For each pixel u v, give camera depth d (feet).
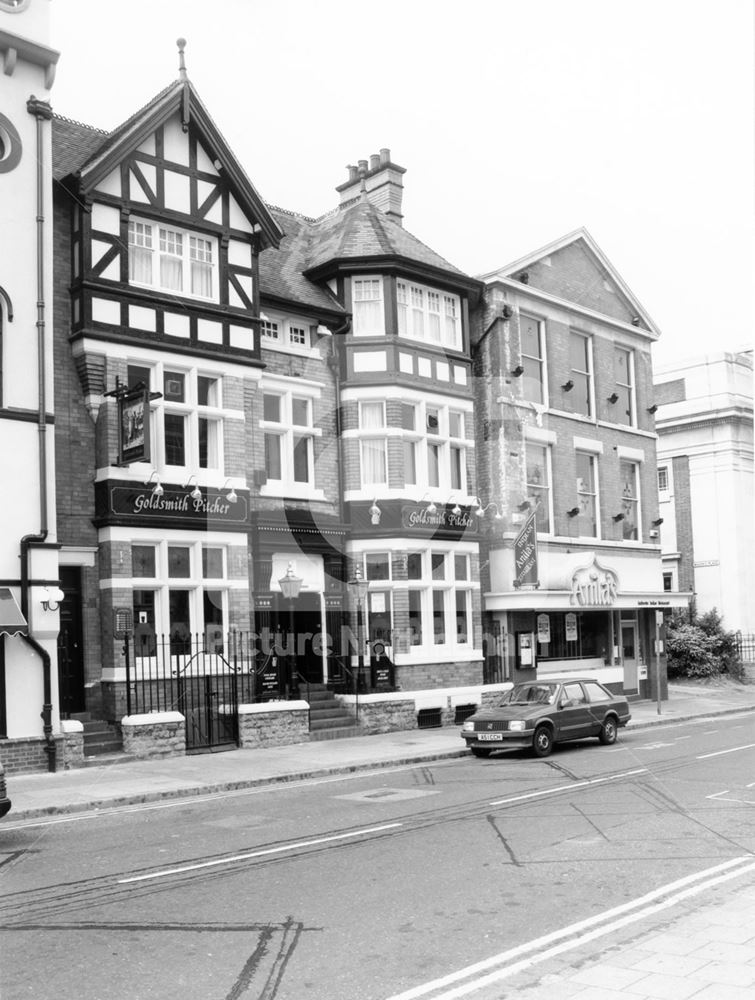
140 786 40.14
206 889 22.85
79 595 49.21
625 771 41.73
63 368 49.65
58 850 28.86
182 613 50.83
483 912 20.31
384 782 41.70
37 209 46.70
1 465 44.50
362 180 69.51
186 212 54.13
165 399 51.80
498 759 48.78
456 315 63.36
